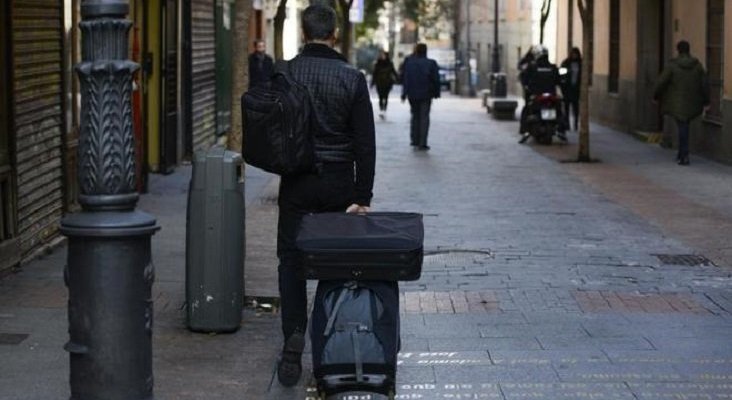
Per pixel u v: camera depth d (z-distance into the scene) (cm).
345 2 2794
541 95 2888
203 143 2547
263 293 1098
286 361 825
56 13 1380
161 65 2058
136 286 635
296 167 796
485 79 6731
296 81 805
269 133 793
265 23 3925
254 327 1006
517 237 1496
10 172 1195
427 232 1534
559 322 1040
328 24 823
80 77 624
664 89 2377
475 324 1034
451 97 6181
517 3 5831
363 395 759
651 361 909
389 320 770
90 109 623
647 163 2425
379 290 776
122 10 624
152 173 2092
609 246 1431
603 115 3591
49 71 1352
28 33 1270
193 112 2397
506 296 1149
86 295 629
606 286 1198
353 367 755
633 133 3134
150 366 650
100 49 621
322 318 771
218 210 970
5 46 1184
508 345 960
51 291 1130
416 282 1215
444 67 7425
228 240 973
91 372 633
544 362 908
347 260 762
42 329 984
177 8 2183
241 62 1235
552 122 2878
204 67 2552
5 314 1033
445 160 2481
